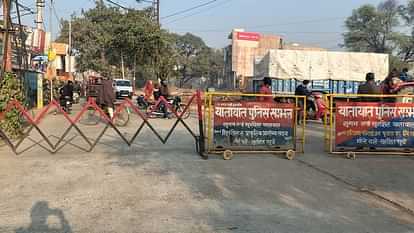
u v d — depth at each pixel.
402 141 10.15
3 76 11.88
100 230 5.05
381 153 10.12
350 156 9.82
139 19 40.84
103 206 5.97
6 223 5.28
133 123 16.81
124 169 8.34
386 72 23.19
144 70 54.81
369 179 7.76
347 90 22.91
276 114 9.86
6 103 11.52
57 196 6.45
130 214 5.63
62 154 9.94
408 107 10.11
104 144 11.48
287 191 6.87
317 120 18.67
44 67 26.84
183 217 5.52
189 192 6.73
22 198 6.34
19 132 12.30
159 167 8.57
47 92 26.83
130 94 36.44
